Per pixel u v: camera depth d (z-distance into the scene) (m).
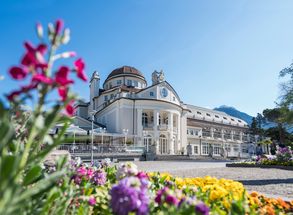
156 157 37.00
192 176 12.91
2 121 1.30
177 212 1.83
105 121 46.16
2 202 1.18
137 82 51.66
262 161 21.80
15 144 1.81
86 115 56.16
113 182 3.94
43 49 1.36
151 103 41.66
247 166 21.31
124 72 51.56
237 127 73.56
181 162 29.78
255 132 77.31
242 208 2.20
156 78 47.91
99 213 2.58
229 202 2.60
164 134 42.34
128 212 1.83
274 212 2.88
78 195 2.57
